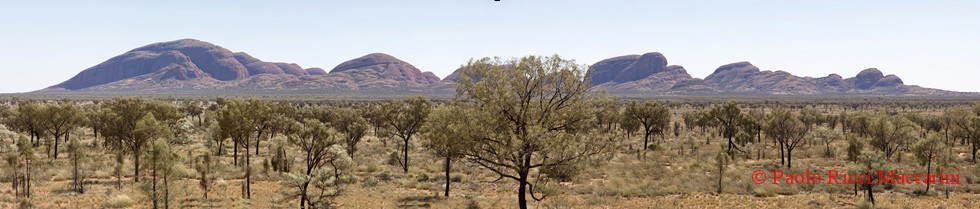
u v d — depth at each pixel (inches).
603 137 1168.8
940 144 1812.3
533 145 1097.4
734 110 2657.5
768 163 2142.0
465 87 1162.6
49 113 2415.1
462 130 1127.6
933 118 3287.4
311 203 1128.2
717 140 3181.6
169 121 2321.6
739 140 2815.0
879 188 1573.6
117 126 1863.9
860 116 3267.7
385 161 2182.6
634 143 3029.0
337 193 1191.6
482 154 1192.2
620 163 2064.5
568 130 1182.9
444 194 1513.3
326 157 1605.6
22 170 1620.3
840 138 3102.9
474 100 1176.2
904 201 1402.6
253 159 2209.6
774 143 2866.6
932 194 1504.7
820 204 1369.3
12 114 2918.3
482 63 1147.3
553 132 1147.3
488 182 1702.8
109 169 1749.5
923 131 3280.0
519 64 1146.0
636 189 1526.8
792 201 1409.9
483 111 1148.5
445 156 1216.8
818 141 2933.1
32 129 2486.5
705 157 2316.7
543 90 1163.9
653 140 3157.0
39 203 1235.9
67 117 2475.4
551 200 1363.2
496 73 1136.8
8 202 1244.5
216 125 2410.2
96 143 2536.9
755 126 3053.6
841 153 2447.1
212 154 2257.6
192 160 2000.5
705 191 1547.7
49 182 1545.3
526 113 1155.9
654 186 1584.6
